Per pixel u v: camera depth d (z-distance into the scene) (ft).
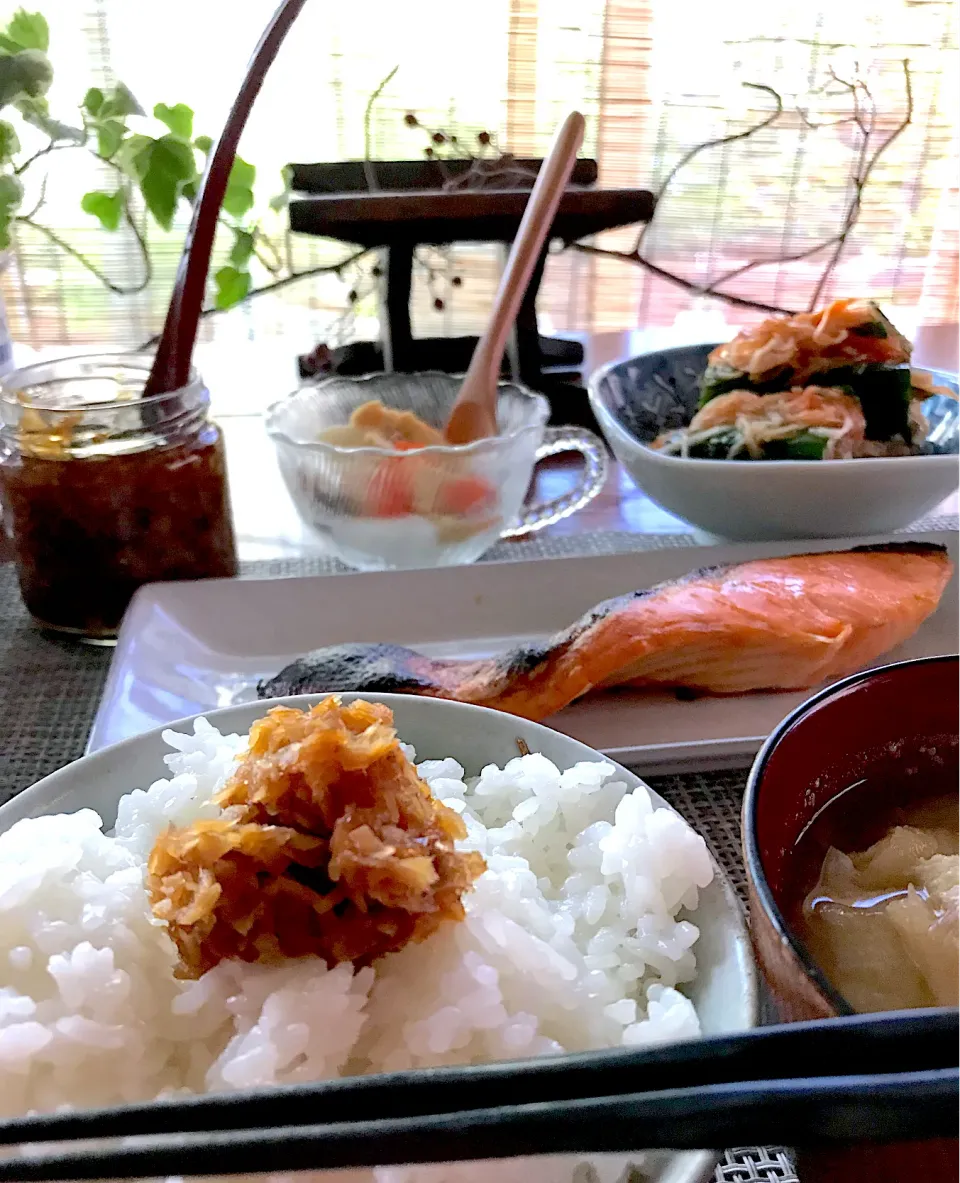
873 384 1.01
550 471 1.16
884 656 0.82
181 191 1.42
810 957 0.33
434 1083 0.25
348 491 0.90
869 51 1.98
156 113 1.48
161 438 0.83
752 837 0.39
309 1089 0.25
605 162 2.01
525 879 0.50
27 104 1.31
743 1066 0.25
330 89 1.81
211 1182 0.35
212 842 0.43
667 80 1.95
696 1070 0.25
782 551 0.90
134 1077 0.42
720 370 1.06
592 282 2.18
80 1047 0.42
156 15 1.68
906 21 1.95
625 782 0.54
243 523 1.06
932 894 0.43
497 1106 0.25
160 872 0.44
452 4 1.78
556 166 1.01
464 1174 0.38
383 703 0.59
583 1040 0.44
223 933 0.43
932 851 0.46
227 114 0.82
